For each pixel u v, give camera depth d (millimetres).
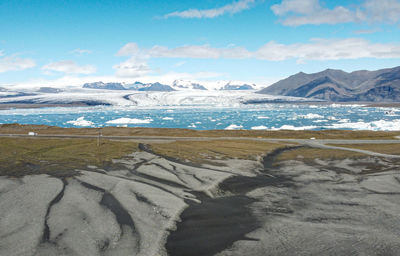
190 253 19797
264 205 28875
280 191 33312
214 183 35625
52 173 37906
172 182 35969
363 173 41531
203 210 27312
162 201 28844
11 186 31906
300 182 36969
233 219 25344
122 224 23641
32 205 26719
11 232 21578
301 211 27375
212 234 22625
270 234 22719
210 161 48500
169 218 25203
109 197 29438
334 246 20969
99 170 40281
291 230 23422
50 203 27312
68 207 26438
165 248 20391
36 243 20109
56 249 19469
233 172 41438
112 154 51812
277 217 25969
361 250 20453
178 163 46094
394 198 30797
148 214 25766
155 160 47406
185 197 30781
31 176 36156
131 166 43344
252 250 20359
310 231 23266
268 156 55750
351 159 51562
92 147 58781
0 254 18656
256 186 35219
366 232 23156
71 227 22656
